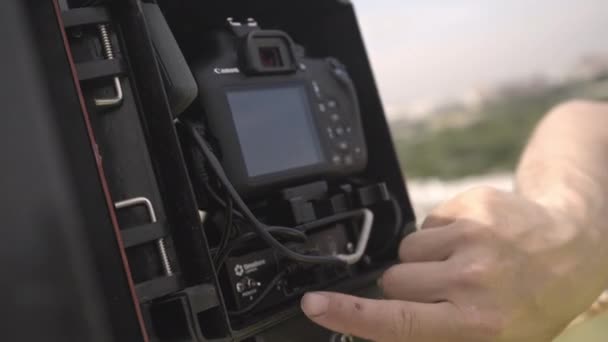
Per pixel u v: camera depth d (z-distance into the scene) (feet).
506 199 2.32
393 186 3.00
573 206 2.49
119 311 1.85
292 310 2.31
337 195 2.77
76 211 1.89
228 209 2.23
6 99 1.91
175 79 2.11
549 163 2.95
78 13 1.95
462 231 2.18
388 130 3.01
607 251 2.44
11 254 1.91
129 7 2.00
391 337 1.98
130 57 2.01
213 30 2.56
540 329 2.21
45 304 1.91
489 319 2.06
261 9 2.87
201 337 1.89
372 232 2.99
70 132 1.86
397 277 2.18
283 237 2.37
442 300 2.08
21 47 1.88
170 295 1.93
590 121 3.16
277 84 2.61
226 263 2.26
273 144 2.52
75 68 1.87
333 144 2.75
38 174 1.91
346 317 1.95
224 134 2.36
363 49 3.05
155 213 1.97
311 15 3.08
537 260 2.19
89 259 1.90
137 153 1.99
